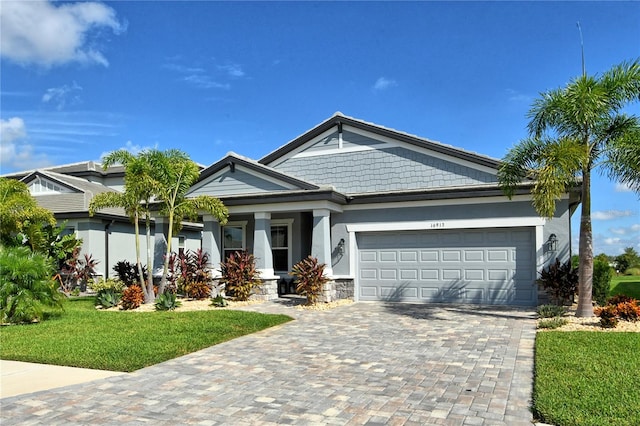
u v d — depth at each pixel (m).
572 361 7.30
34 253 12.88
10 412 5.64
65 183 22.59
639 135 10.54
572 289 13.10
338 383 6.68
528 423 5.17
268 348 8.98
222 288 16.28
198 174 16.64
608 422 4.96
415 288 15.73
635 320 10.62
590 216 11.38
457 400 5.92
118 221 23.42
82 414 5.57
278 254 18.91
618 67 10.98
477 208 14.84
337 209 16.25
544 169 10.68
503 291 14.68
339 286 16.22
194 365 7.77
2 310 11.51
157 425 5.21
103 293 15.55
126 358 8.08
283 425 5.17
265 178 16.70
